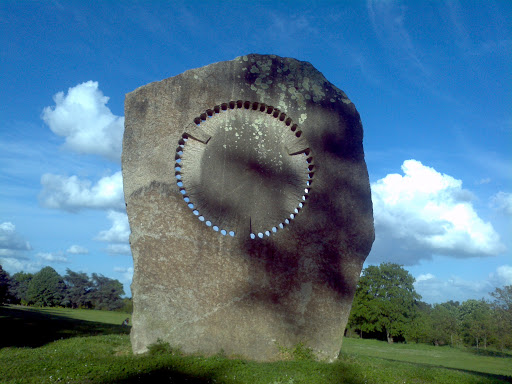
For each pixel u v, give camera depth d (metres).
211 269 9.80
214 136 10.62
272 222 10.36
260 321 9.65
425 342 39.34
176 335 9.37
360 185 10.95
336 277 10.24
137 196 10.02
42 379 6.94
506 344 32.88
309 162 10.95
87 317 27.97
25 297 52.19
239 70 11.04
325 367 8.67
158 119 10.48
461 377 8.94
